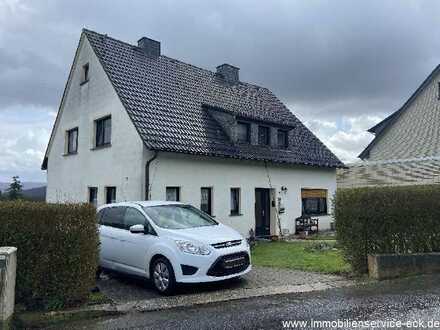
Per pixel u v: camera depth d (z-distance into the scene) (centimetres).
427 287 764
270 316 601
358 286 791
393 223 908
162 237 814
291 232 1961
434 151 2431
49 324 597
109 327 576
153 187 1431
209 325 567
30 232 655
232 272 793
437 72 2478
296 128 2277
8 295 579
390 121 2728
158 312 648
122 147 1560
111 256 925
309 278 875
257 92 2395
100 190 1688
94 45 1788
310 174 2125
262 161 1825
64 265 675
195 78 2061
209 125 1750
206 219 942
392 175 2495
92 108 1805
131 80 1702
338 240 929
